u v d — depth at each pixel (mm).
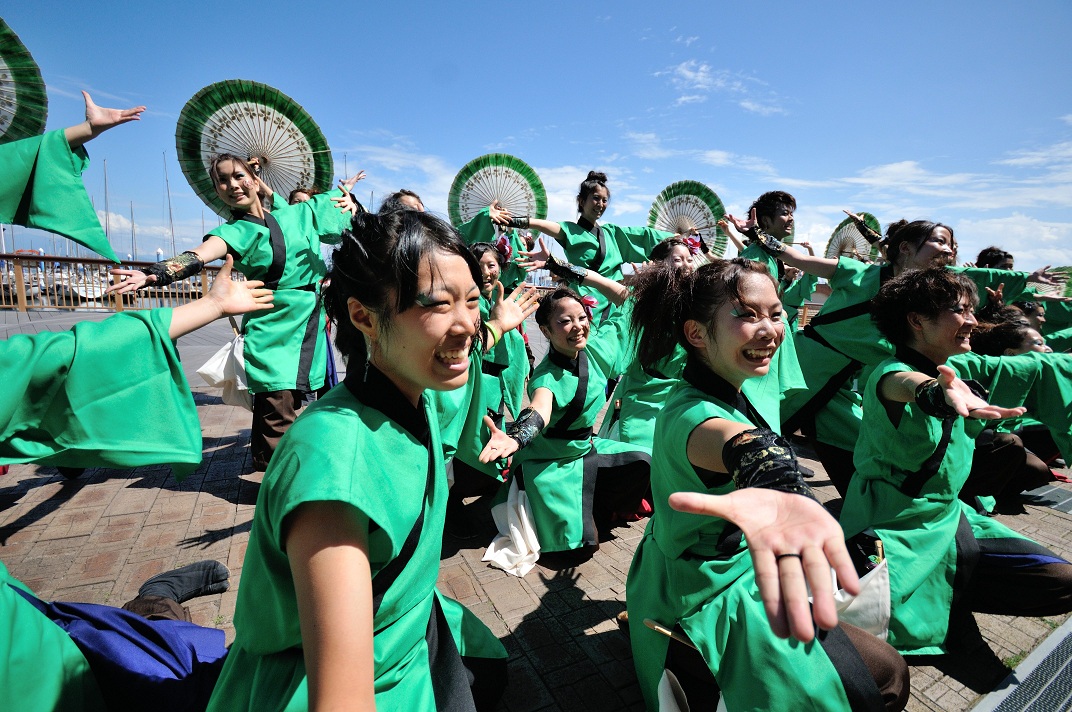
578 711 2225
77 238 2193
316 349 4410
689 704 1885
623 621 2674
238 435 5609
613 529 3861
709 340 1695
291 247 4219
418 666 1436
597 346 4020
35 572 3080
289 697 1219
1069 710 2201
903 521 2428
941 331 2318
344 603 967
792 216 4762
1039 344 3559
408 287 1122
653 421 4016
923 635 2365
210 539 3467
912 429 2287
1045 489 4516
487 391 3799
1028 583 2447
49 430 1467
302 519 1019
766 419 1988
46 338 1431
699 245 5043
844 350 3977
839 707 1523
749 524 921
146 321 1571
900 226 4242
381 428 1225
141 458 1544
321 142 5105
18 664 1359
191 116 4586
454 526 3752
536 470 3406
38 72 2531
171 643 1804
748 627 1625
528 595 3020
